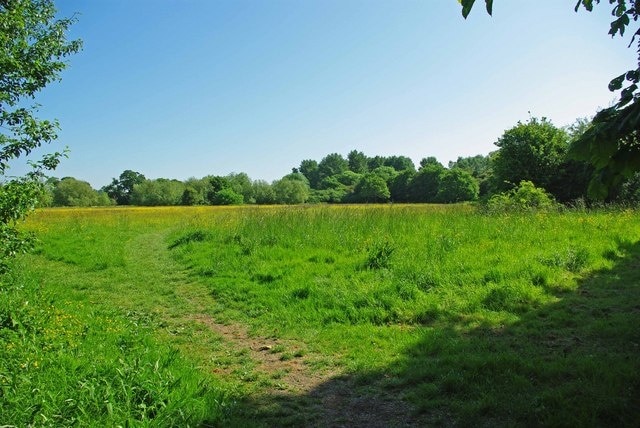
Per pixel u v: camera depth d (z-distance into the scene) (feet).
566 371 14.24
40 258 43.78
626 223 40.11
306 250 36.19
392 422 12.35
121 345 17.51
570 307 21.20
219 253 38.81
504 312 21.17
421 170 246.27
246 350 18.75
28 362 13.56
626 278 25.30
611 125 7.73
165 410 11.74
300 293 25.77
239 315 23.72
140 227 75.51
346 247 36.01
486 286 24.44
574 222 40.70
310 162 418.72
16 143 16.19
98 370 13.69
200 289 29.84
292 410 13.32
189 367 15.75
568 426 11.11
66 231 62.13
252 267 32.71
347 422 12.50
